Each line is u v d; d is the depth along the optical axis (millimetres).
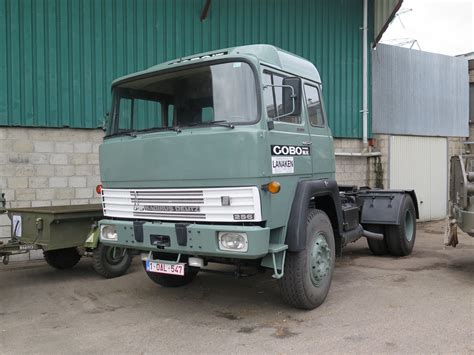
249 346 4508
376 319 5180
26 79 8672
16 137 8594
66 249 7840
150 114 5555
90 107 9219
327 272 5746
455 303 5723
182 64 5250
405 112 14070
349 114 13016
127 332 4953
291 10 11969
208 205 4836
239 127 4754
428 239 10836
